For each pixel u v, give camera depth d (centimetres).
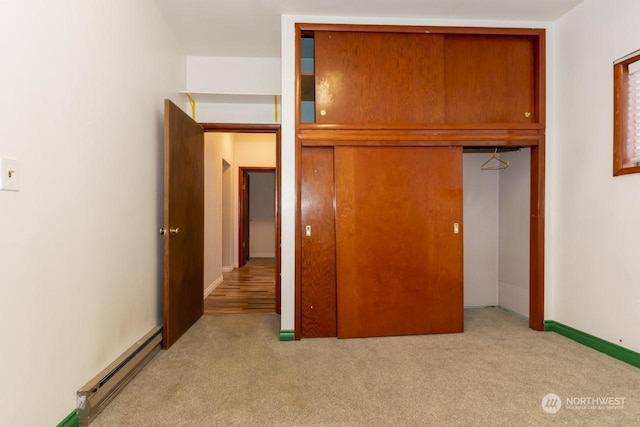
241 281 540
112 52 203
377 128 281
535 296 298
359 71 284
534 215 300
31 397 138
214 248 486
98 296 186
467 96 295
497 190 364
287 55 281
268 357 244
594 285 257
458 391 195
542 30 294
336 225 283
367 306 285
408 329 287
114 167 204
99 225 188
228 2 263
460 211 291
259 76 358
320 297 287
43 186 145
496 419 168
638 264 225
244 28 300
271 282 531
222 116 358
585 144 264
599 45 252
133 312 229
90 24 180
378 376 213
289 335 279
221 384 205
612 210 242
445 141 286
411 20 287
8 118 127
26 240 136
